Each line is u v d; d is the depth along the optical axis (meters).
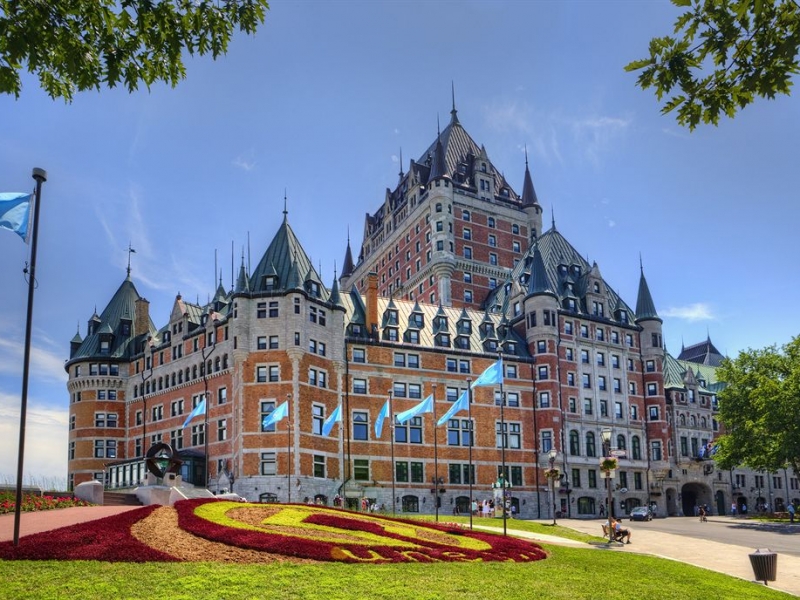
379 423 73.56
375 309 92.25
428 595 24.81
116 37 16.55
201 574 25.52
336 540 34.25
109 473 87.69
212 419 85.44
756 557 36.69
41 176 28.42
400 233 141.00
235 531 33.25
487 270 128.88
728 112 14.62
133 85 16.81
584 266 114.62
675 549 49.69
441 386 92.62
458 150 141.00
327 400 83.50
